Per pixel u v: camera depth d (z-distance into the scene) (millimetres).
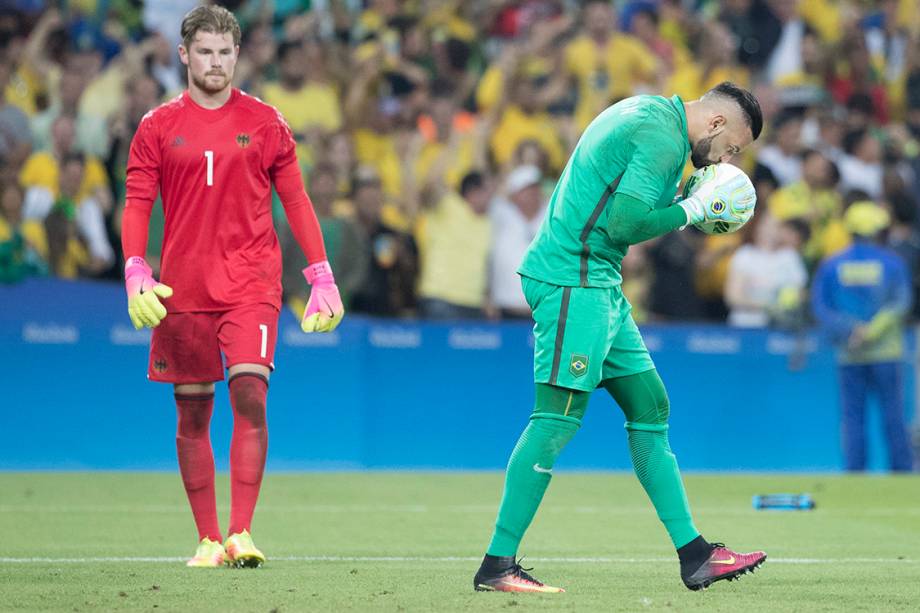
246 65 50375
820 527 29375
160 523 28719
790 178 53938
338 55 51250
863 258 47906
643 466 18688
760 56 56219
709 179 18375
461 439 47188
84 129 47312
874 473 48750
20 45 47469
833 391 49156
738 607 16766
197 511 21641
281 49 50156
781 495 36281
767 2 56375
